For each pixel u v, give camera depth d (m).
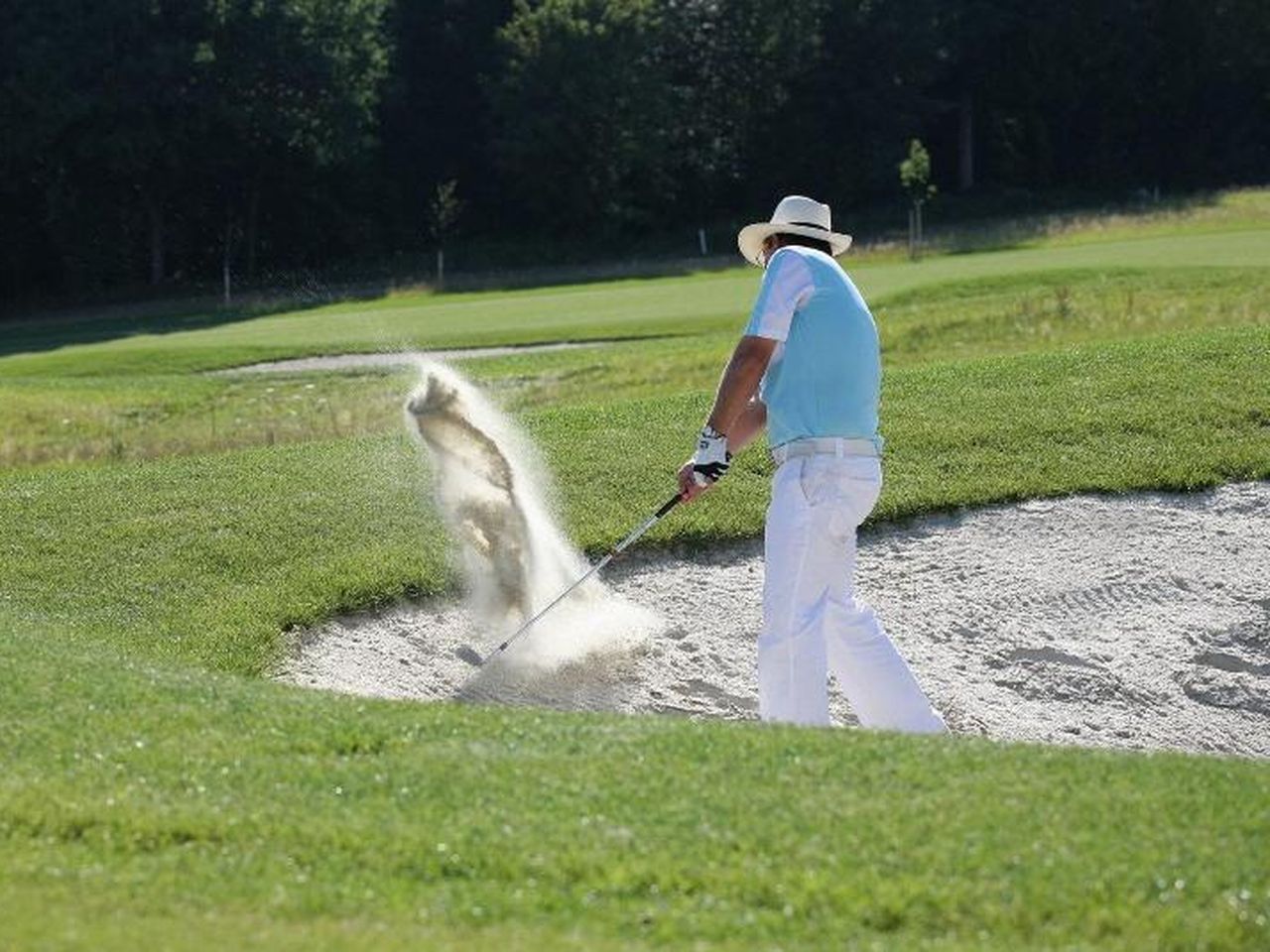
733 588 12.81
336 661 11.41
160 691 8.51
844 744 7.38
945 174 85.50
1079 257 39.19
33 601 12.10
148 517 13.97
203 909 5.71
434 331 34.97
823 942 5.46
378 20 73.19
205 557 12.95
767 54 78.50
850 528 9.27
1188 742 11.30
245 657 11.05
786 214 9.52
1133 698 11.70
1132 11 82.00
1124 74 82.38
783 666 9.17
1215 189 77.50
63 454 21.12
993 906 5.68
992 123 83.69
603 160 75.25
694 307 36.59
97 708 8.14
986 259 41.78
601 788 6.75
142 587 12.36
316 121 70.56
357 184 75.69
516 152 75.19
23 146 66.88
